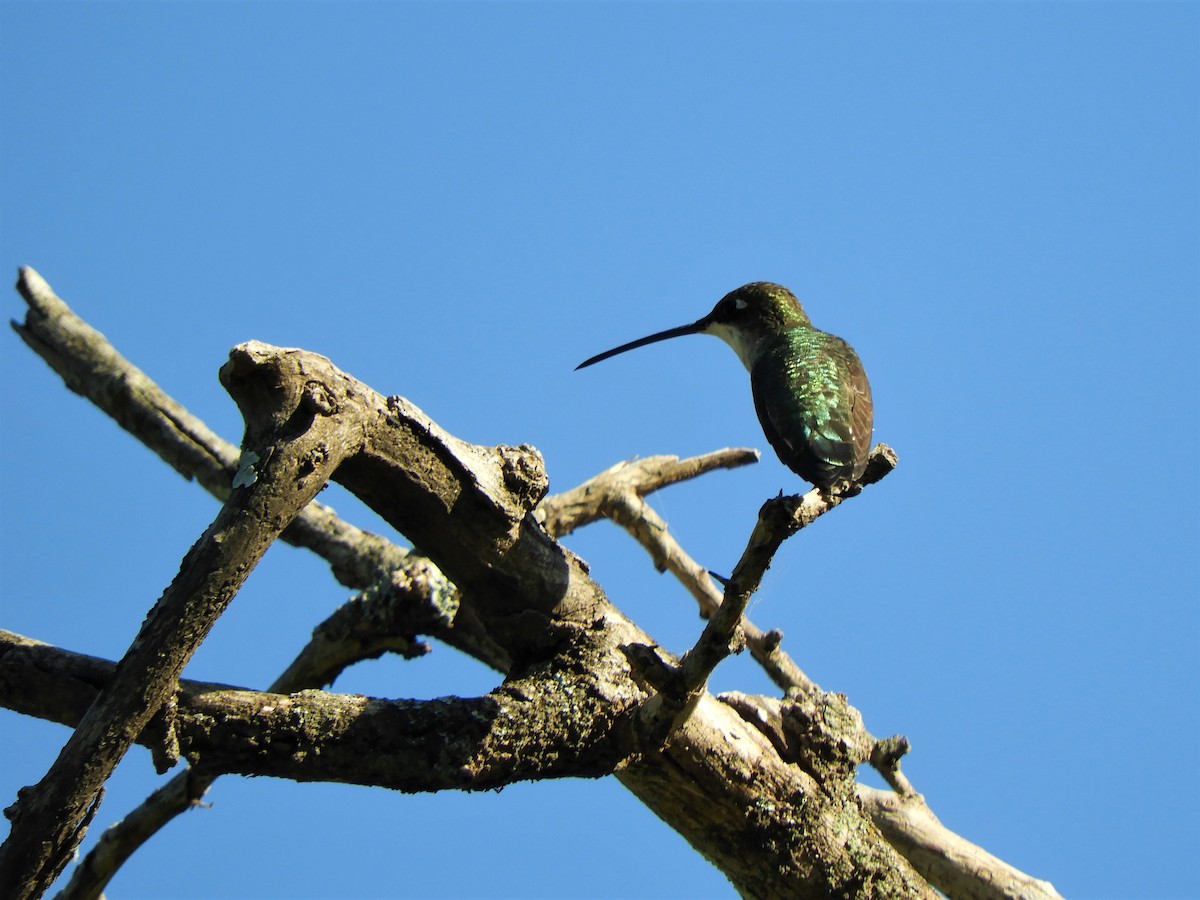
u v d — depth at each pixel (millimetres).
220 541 8305
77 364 15195
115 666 8930
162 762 8641
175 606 8211
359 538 14852
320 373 8789
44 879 8148
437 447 9383
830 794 11000
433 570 12883
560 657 10164
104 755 8102
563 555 10250
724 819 10820
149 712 8211
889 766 12547
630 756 10102
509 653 10453
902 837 12352
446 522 9648
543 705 9820
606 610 10359
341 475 9352
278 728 8922
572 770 10031
